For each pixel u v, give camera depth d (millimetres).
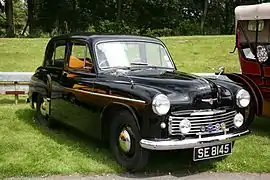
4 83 9609
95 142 6363
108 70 5773
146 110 4750
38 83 7398
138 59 6168
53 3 36844
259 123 8000
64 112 6430
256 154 5961
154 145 4703
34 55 17031
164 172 5199
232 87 5527
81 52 6141
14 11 40812
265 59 7023
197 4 41750
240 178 5074
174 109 4812
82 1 37781
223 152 5176
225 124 5238
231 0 41625
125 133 5121
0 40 20594
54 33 33438
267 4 7039
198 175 5145
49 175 4996
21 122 7613
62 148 6023
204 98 5031
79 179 4898
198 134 4965
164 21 38750
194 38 20672
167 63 6484
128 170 5172
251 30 7652
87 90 5695
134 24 37281
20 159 5445
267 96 7016
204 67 14977
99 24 34750
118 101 5109
